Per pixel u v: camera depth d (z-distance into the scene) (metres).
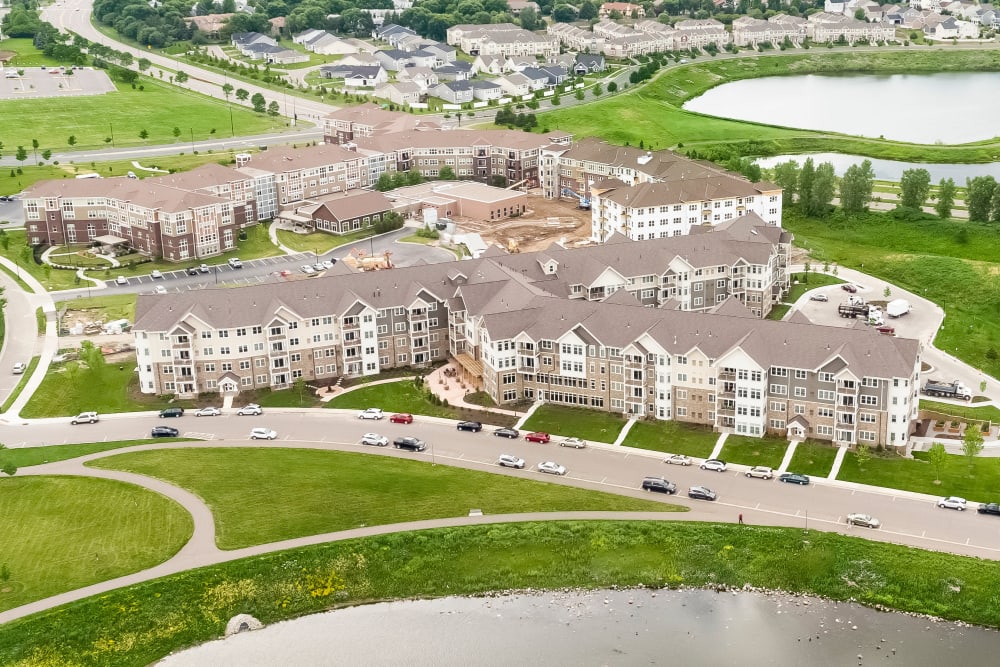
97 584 161.62
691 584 161.88
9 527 176.12
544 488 184.88
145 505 181.88
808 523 171.00
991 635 149.38
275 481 188.88
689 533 169.25
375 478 189.12
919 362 199.00
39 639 151.12
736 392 199.88
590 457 195.88
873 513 173.00
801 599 158.25
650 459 194.38
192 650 153.38
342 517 177.62
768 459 191.75
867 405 192.88
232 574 163.88
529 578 164.00
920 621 152.62
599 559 166.12
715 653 147.38
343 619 158.50
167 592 160.12
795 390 197.62
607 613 156.62
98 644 152.38
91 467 195.88
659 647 149.12
